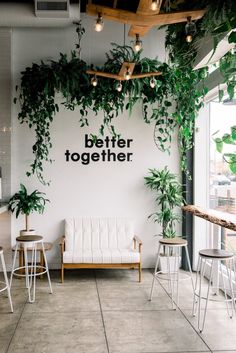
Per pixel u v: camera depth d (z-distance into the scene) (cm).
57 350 312
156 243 588
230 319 379
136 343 325
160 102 545
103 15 276
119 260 505
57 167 575
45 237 574
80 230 563
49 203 574
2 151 559
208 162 562
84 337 337
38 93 527
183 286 488
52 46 569
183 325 363
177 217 557
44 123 538
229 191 488
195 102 529
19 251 529
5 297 445
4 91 557
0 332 347
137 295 454
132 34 325
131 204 586
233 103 475
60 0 495
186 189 568
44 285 495
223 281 424
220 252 360
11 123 559
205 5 297
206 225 562
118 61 523
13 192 566
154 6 246
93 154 579
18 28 566
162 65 518
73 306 415
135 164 586
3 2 506
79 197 579
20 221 568
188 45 385
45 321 373
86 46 573
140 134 586
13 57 563
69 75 511
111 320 376
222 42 352
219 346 320
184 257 572
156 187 571
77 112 575
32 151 568
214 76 465
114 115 581
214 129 549
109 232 566
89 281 515
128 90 520
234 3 275
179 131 579
